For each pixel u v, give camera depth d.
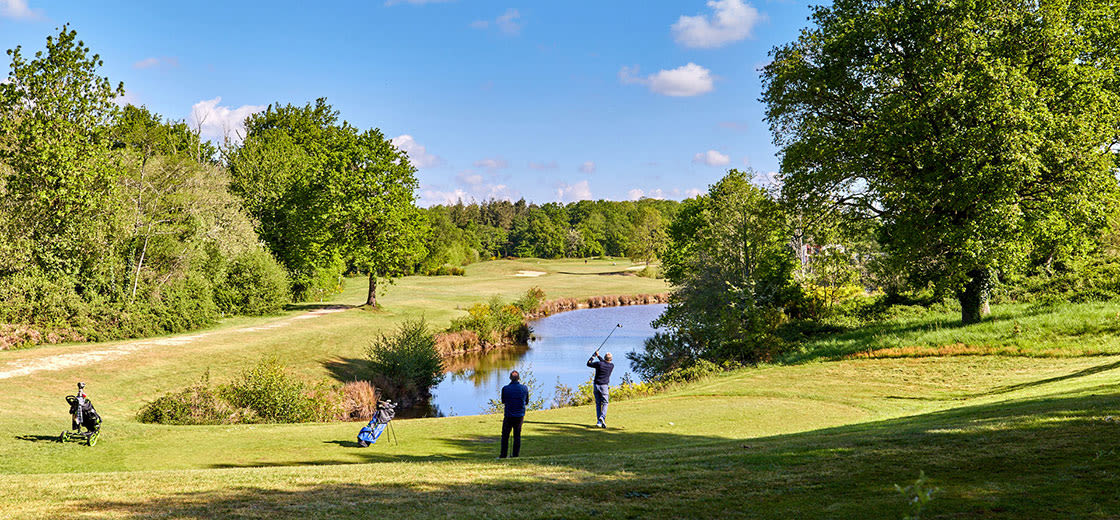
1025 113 22.20
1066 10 23.97
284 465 12.01
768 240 39.00
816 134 28.36
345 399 26.00
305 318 45.12
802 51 29.36
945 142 23.94
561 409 19.69
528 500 7.08
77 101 32.84
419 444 13.92
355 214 49.16
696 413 17.14
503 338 48.16
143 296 37.47
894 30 25.58
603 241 175.25
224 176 51.09
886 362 24.48
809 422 15.41
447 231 139.12
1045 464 6.69
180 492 8.19
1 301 30.48
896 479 6.73
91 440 14.27
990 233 23.69
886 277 36.88
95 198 34.06
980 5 23.98
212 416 20.16
